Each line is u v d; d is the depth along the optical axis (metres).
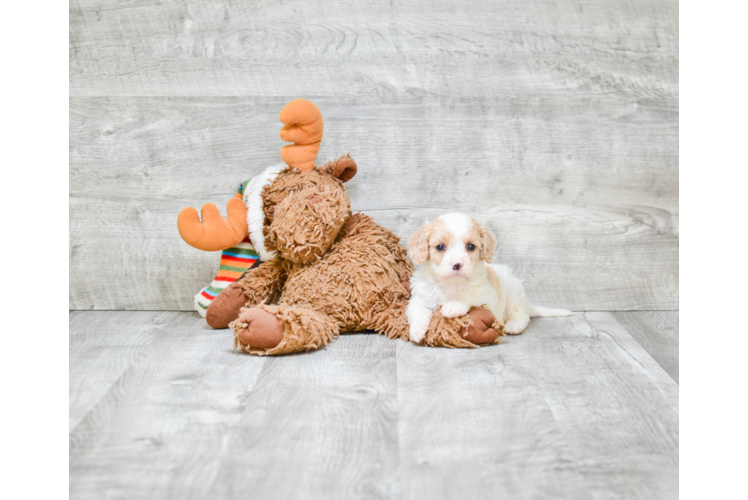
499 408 1.55
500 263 2.37
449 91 2.27
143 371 1.79
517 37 2.24
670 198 2.33
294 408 1.55
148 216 2.36
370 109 2.28
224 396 1.62
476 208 2.34
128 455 1.35
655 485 1.24
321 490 1.21
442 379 1.71
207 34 2.25
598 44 2.25
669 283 2.37
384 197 2.33
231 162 2.33
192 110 2.30
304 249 2.06
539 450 1.36
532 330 2.15
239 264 2.25
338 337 2.06
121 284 2.39
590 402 1.59
